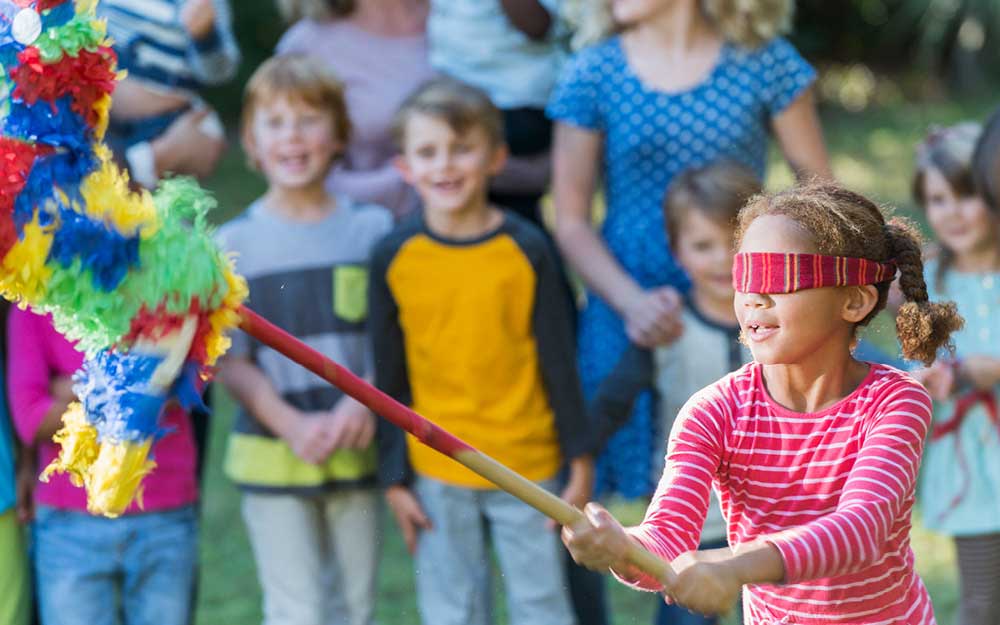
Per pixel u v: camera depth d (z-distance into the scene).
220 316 3.32
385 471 5.81
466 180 5.71
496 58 6.63
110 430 3.27
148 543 5.55
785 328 3.44
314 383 5.90
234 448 5.98
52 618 5.50
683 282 6.07
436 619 5.77
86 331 3.30
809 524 3.19
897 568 3.52
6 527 5.19
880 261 3.50
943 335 3.66
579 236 6.19
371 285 5.81
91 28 3.23
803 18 23.39
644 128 6.07
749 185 5.73
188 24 6.27
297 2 7.00
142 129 6.29
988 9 21.59
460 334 5.71
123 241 3.23
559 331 5.78
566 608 5.80
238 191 16.39
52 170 3.21
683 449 3.56
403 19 6.96
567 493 5.76
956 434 6.10
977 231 6.14
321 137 6.00
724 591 2.99
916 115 20.92
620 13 6.10
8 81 3.19
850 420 3.49
